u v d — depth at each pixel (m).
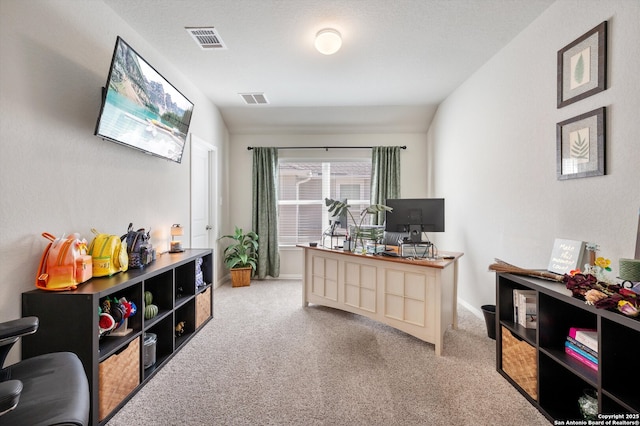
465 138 3.42
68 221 1.83
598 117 1.73
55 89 1.74
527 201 2.38
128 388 1.74
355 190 4.84
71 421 0.93
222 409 1.66
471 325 2.85
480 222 3.08
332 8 2.16
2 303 1.46
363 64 3.02
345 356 2.26
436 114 4.31
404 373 2.03
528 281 1.76
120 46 1.88
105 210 2.14
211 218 4.14
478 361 2.19
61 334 1.50
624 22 1.59
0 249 1.45
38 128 1.64
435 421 1.57
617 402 1.23
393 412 1.64
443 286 2.38
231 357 2.24
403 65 3.04
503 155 2.69
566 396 1.65
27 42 1.57
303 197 4.84
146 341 2.02
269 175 4.68
